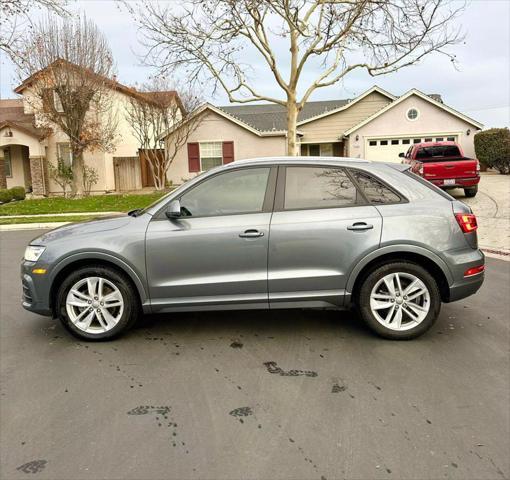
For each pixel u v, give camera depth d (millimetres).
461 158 14859
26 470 2609
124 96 24922
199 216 4414
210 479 2508
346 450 2736
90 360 4133
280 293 4367
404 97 24672
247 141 24844
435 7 14656
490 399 3301
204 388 3559
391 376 3693
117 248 4344
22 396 3482
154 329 4883
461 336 4512
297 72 16422
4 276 7586
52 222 14250
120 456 2721
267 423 3047
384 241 4266
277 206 4402
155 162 25297
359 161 4559
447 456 2664
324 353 4176
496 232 9938
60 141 24984
